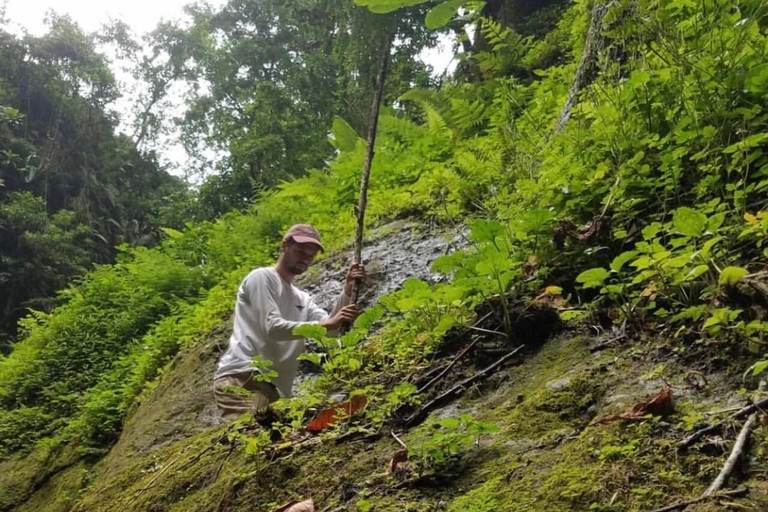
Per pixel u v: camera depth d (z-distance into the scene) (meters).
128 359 7.50
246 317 3.52
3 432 7.29
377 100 3.46
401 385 2.82
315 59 21.06
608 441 2.11
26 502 5.85
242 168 20.83
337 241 6.41
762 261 2.59
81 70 26.47
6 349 18.91
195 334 6.30
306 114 20.56
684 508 1.74
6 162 22.94
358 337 3.13
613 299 2.83
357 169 7.79
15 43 25.31
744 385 2.16
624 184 3.22
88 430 6.08
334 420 3.06
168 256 10.09
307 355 3.14
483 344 3.12
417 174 7.36
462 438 2.33
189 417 4.73
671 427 2.08
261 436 3.00
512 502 2.03
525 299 3.19
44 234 20.97
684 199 3.21
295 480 2.76
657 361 2.48
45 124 25.42
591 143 3.86
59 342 8.98
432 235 5.34
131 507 3.45
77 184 25.25
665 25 3.61
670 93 3.51
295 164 19.84
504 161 5.16
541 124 5.45
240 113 24.28
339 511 2.40
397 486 2.37
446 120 8.27
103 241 24.27
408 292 3.19
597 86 4.03
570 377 2.61
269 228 9.27
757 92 3.17
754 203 2.87
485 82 9.67
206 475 3.26
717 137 3.17
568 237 3.32
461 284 3.08
